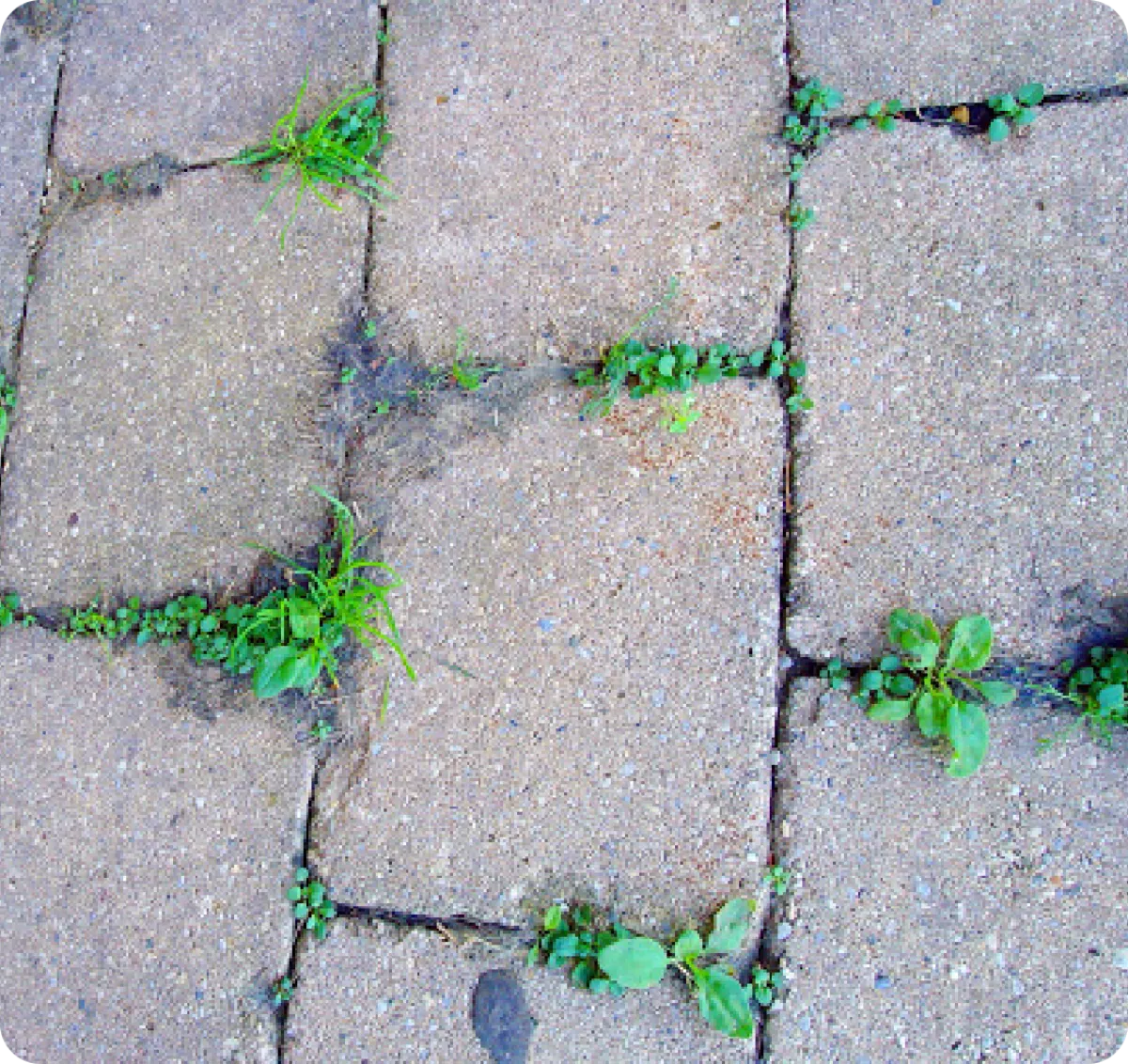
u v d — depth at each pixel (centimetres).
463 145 69
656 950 62
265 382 69
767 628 64
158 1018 67
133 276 71
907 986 62
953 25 66
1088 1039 61
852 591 64
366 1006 65
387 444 68
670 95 67
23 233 72
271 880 66
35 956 68
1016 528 63
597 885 64
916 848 62
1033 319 64
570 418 66
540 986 64
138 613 69
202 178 71
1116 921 61
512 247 68
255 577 68
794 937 62
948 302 65
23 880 69
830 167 66
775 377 65
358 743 67
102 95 73
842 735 63
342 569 66
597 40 68
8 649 70
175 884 67
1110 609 62
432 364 68
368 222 69
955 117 65
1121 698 60
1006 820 62
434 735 66
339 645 67
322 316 69
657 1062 63
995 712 63
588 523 66
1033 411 64
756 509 65
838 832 63
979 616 62
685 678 64
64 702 69
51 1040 67
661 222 67
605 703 65
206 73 72
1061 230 64
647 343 66
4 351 72
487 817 65
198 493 69
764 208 66
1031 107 65
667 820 64
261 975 66
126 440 70
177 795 68
